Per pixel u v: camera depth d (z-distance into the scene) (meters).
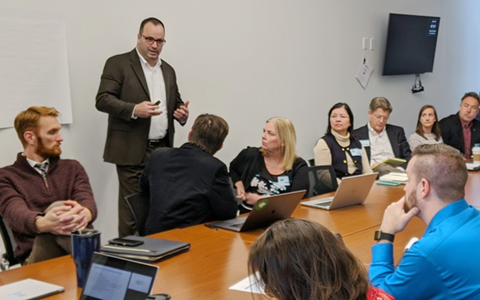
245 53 5.21
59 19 3.88
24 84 3.72
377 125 5.39
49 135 2.79
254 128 5.38
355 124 6.60
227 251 2.34
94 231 1.90
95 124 4.16
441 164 1.88
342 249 1.09
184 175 2.86
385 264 1.94
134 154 3.94
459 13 8.27
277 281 1.06
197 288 1.89
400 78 7.26
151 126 4.03
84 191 2.88
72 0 3.95
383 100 5.38
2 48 3.60
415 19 7.05
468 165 4.90
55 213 2.47
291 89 5.73
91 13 4.06
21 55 3.70
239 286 1.91
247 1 5.18
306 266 1.05
